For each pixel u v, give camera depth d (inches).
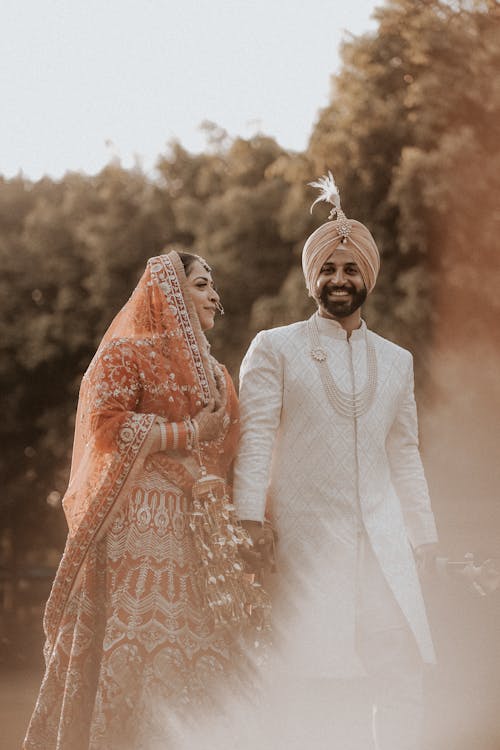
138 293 204.4
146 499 195.5
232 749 192.9
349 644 194.9
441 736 285.7
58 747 189.5
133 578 191.9
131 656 187.9
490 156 783.7
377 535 198.4
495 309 799.7
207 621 194.2
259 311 847.1
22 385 1055.0
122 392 196.5
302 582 197.8
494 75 797.2
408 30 813.2
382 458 205.6
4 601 898.1
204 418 198.8
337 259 206.4
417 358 802.8
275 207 889.5
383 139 811.4
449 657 405.1
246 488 197.3
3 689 416.2
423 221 788.0
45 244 1040.8
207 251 905.5
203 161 1029.8
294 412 202.8
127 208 1023.6
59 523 1204.5
